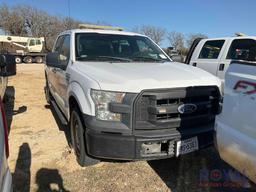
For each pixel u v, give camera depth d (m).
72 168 4.02
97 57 4.64
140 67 4.11
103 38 5.04
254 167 2.38
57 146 4.84
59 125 6.08
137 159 3.40
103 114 3.41
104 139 3.38
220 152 2.82
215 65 8.04
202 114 3.68
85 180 3.71
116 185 3.59
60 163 4.18
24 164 4.18
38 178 3.78
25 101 8.69
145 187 3.56
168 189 3.52
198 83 3.60
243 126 2.48
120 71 3.79
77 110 3.90
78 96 3.76
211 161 4.24
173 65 4.46
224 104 2.73
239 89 2.52
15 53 32.97
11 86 11.84
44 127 5.94
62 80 4.96
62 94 5.07
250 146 2.39
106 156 3.43
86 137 3.57
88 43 4.86
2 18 61.03
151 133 3.38
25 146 4.86
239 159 2.55
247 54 7.29
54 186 3.59
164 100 3.42
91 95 3.48
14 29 61.06
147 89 3.33
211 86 3.70
